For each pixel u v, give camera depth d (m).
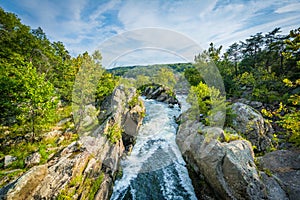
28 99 6.12
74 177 4.58
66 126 7.80
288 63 16.86
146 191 5.95
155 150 7.54
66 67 13.16
